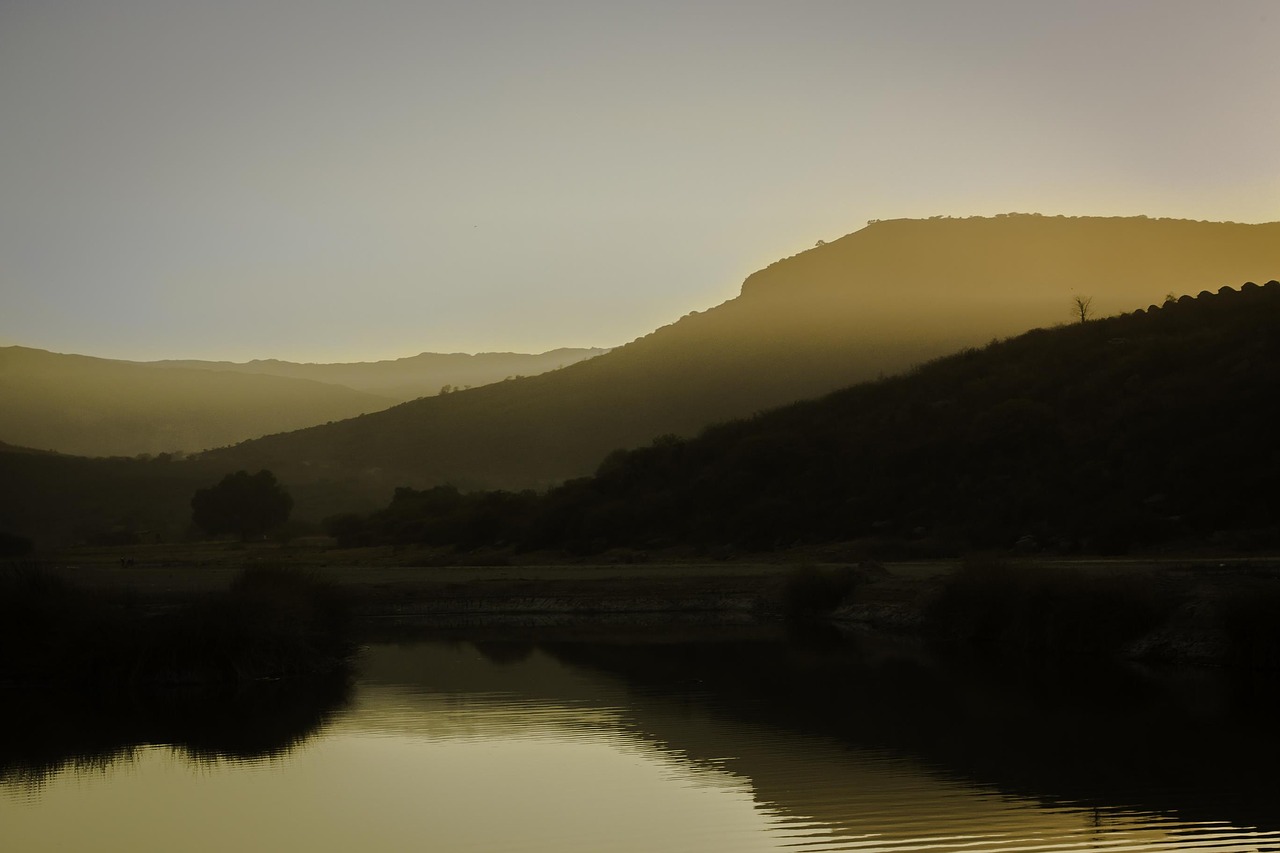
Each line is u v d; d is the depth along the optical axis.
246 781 20.27
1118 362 68.38
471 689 29.48
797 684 29.14
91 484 158.38
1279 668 28.69
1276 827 16.17
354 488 172.25
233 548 95.44
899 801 17.77
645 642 38.88
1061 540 52.12
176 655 31.31
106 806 18.70
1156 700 25.80
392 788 19.42
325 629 35.88
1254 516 48.50
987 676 29.73
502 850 15.71
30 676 31.30
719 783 19.19
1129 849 15.22
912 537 59.88
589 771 20.30
